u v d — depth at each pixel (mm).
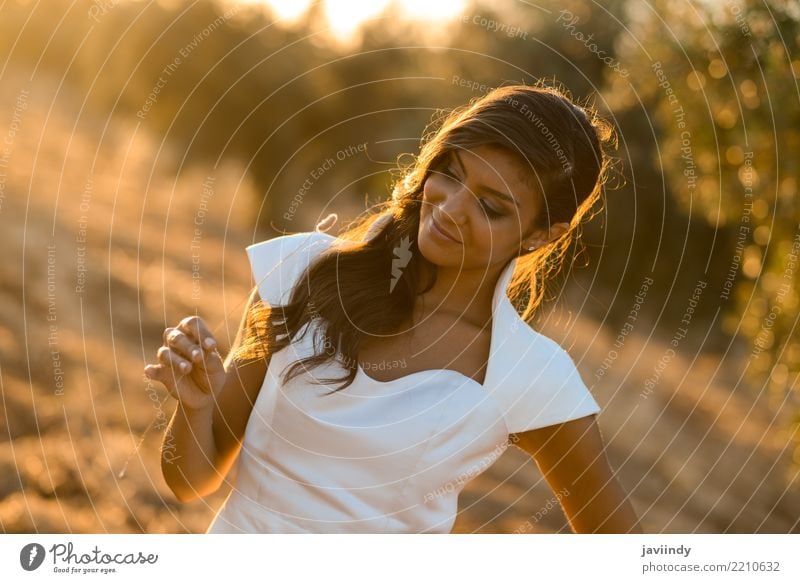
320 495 1885
